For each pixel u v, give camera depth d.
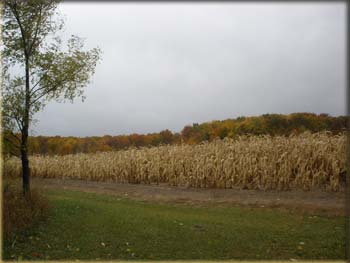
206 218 14.05
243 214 14.95
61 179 31.75
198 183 22.34
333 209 15.02
